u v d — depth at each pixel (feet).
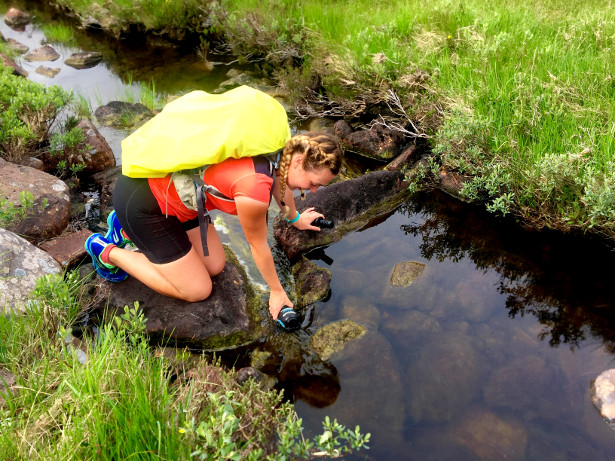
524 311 9.95
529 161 11.80
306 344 9.44
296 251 11.46
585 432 7.68
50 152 13.70
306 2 21.74
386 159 14.64
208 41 23.38
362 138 14.78
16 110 13.91
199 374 8.34
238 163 7.39
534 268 10.94
